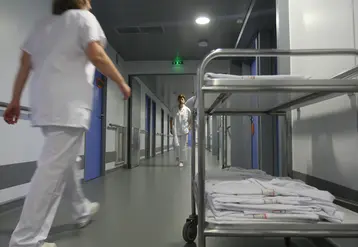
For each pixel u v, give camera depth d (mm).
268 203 886
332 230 812
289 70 1847
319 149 1360
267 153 3123
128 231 1537
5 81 1985
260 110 1670
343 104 1131
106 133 4344
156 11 3566
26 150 2193
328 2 1260
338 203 1111
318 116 1372
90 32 1155
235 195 934
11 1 2064
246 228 830
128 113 5535
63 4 1237
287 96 1134
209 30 4219
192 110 1590
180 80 7660
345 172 1120
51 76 1132
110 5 3406
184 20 3867
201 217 850
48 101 1119
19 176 2092
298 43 1677
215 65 5500
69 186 1541
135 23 3936
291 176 1676
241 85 870
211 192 973
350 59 1098
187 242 1358
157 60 5754
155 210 1994
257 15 3078
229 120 4266
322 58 1351
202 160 894
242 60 4262
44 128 1165
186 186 3051
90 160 3705
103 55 1178
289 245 1293
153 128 9680
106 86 4336
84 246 1323
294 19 1751
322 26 1331
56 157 1125
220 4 3355
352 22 1055
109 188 2955
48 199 1108
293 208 864
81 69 1184
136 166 5645
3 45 1970
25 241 1070
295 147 1690
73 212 1605
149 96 8875
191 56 5520
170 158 8438
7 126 1961
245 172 1491
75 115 1142
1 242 1367
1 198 1896
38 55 1192
